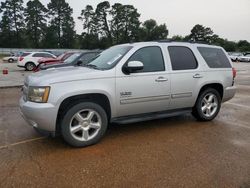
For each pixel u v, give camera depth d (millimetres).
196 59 5922
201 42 6332
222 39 90000
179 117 6645
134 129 5645
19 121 6219
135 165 3953
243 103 8719
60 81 4352
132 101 5000
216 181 3520
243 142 4910
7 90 11195
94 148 4590
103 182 3486
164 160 4121
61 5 89438
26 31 88375
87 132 4625
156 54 5383
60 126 4488
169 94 5430
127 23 91812
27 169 3814
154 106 5328
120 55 5098
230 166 3926
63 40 90750
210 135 5293
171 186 3402
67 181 3504
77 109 4477
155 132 5457
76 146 4559
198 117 6164
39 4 87875
